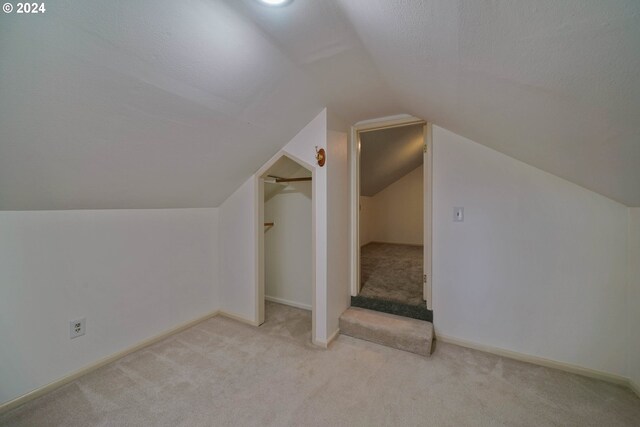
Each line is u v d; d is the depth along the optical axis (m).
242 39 1.30
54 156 1.39
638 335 1.67
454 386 1.72
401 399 1.60
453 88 1.35
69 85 1.13
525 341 2.03
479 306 2.18
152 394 1.65
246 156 2.27
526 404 1.56
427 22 0.89
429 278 2.35
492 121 1.53
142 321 2.24
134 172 1.79
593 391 1.68
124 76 1.21
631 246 1.72
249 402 1.58
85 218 1.89
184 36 1.17
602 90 0.79
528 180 2.00
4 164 1.29
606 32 0.59
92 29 1.01
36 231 1.68
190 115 1.59
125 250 2.12
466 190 2.21
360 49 1.40
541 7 0.60
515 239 2.06
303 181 2.99
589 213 1.83
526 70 0.88
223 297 2.90
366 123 2.62
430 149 2.34
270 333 2.46
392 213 6.22
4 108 1.08
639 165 1.13
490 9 0.69
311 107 2.07
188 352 2.14
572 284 1.89
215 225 2.89
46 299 1.72
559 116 1.07
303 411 1.51
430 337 2.08
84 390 1.70
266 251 3.33
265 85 1.64
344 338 2.36
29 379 1.64
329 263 2.25
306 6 1.10
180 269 2.54
